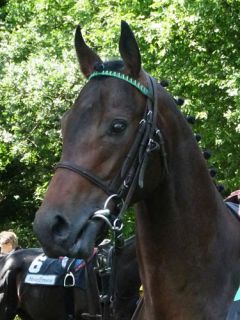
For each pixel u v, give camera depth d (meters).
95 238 2.79
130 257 6.25
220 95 12.21
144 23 11.88
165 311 3.09
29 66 14.25
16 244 8.44
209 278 3.08
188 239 3.07
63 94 14.07
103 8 13.29
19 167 18.67
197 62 12.26
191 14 11.55
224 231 3.17
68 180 2.79
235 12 11.82
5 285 7.41
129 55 2.97
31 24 16.19
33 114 14.40
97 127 2.85
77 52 3.14
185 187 3.08
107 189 2.84
